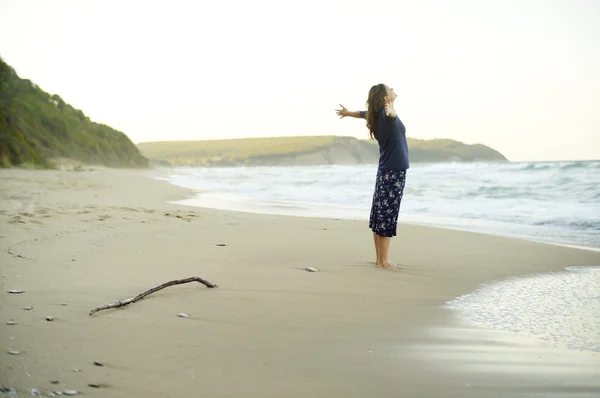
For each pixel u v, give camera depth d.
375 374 2.26
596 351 2.68
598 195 13.64
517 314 3.41
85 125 66.94
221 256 5.04
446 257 5.63
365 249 5.91
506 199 14.05
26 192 12.01
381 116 4.95
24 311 2.97
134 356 2.35
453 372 2.32
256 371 2.24
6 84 48.47
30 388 1.94
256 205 12.63
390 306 3.53
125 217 7.62
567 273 4.87
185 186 23.14
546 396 2.08
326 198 15.33
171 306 3.26
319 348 2.58
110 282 3.79
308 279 4.23
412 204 13.38
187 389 2.01
